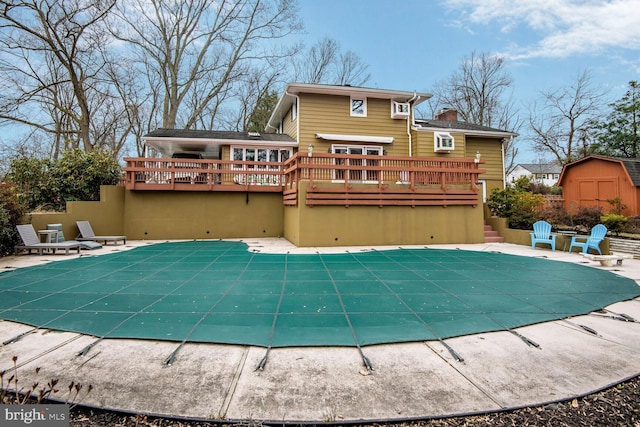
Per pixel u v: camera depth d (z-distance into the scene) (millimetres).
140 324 3988
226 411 2408
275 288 5715
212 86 23734
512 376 2904
